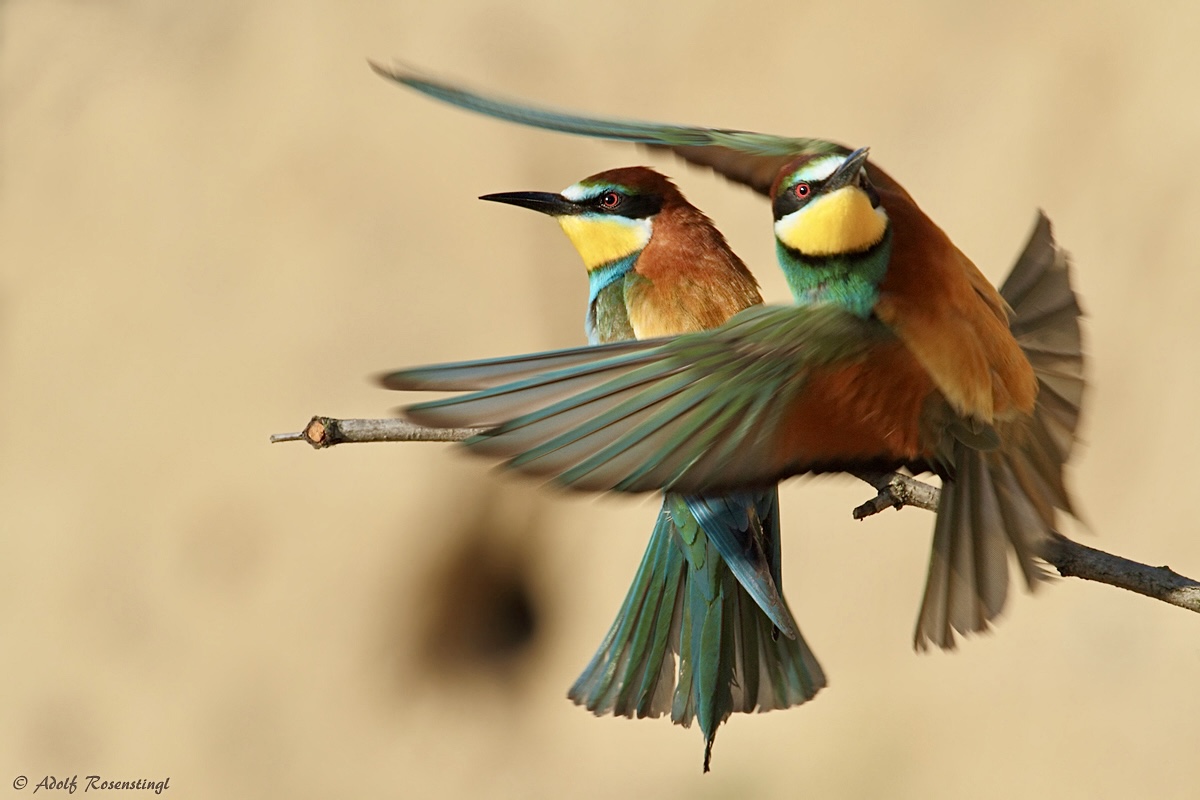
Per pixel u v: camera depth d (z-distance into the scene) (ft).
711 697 18.22
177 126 43.62
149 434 41.09
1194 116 39.01
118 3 45.57
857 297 13.00
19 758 39.29
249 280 41.91
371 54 43.62
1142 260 37.91
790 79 42.47
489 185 41.78
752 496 18.21
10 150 44.09
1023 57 40.88
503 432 10.77
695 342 12.04
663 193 21.06
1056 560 13.33
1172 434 36.19
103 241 42.78
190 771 39.22
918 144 40.93
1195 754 33.68
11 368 42.01
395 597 40.06
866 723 35.88
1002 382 13.09
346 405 40.60
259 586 40.11
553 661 39.68
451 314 41.11
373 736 39.65
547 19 44.11
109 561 40.42
